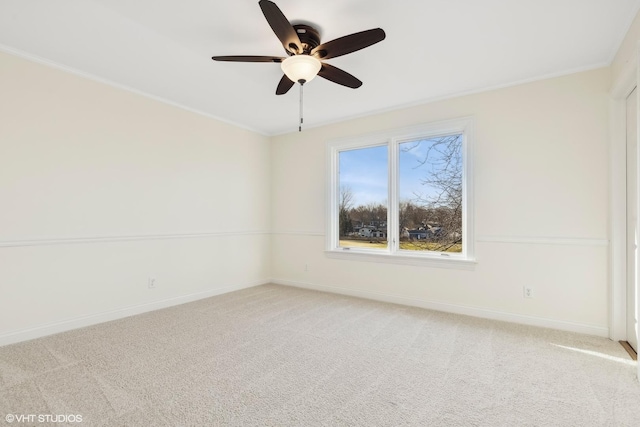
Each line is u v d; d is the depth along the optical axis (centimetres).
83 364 209
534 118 290
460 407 165
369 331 274
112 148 304
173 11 195
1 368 203
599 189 264
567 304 276
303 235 450
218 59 210
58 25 211
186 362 214
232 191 427
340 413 160
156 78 295
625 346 241
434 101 342
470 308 320
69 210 276
